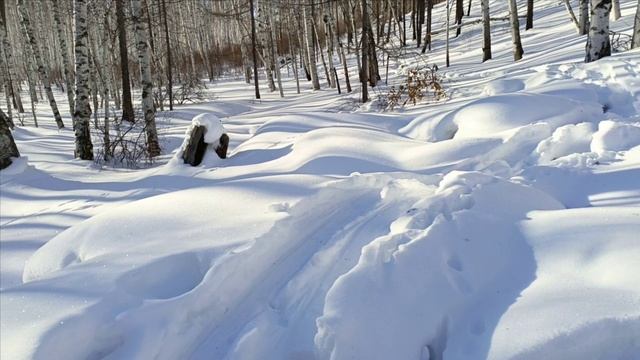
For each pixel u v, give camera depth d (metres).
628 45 10.58
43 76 14.34
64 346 2.36
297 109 15.10
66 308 2.57
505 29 21.59
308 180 4.58
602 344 2.23
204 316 2.73
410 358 2.40
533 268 2.83
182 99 20.56
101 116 16.42
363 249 2.91
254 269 3.11
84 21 9.21
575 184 4.40
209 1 34.22
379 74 19.80
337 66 26.84
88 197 6.35
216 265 2.88
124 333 2.48
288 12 26.67
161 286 2.92
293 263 3.26
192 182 6.36
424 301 2.62
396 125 8.29
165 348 2.47
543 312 2.39
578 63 9.06
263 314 2.77
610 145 5.05
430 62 19.58
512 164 5.22
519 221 3.32
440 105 9.52
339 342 2.34
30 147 11.05
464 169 5.11
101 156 9.55
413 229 3.16
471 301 2.69
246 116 15.43
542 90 7.64
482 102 7.00
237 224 3.58
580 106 6.43
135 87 26.72
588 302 2.39
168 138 11.94
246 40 31.84
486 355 2.27
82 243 3.70
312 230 3.63
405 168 5.46
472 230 3.13
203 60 35.75
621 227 2.92
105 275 2.91
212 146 7.51
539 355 2.21
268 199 4.11
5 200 6.73
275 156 7.09
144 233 3.63
